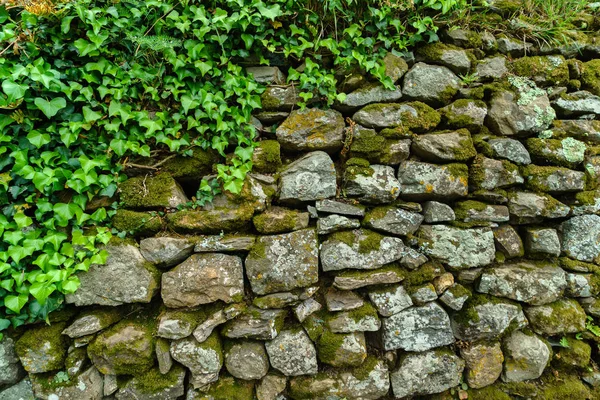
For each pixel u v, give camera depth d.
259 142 1.86
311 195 1.83
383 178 1.86
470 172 1.96
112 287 1.70
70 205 1.64
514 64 2.10
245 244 1.76
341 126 1.89
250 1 1.75
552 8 2.20
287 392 1.85
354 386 1.84
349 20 1.87
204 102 1.74
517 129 2.00
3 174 1.58
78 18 1.63
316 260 1.80
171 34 1.75
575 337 2.08
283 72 1.98
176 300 1.71
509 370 1.97
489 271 1.95
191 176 1.83
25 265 1.61
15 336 1.69
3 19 1.57
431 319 1.90
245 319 1.77
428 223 1.93
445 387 1.92
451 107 1.96
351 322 1.82
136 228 1.71
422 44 2.02
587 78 2.17
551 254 2.01
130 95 1.70
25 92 1.50
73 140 1.59
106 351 1.67
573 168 2.05
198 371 1.73
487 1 2.17
